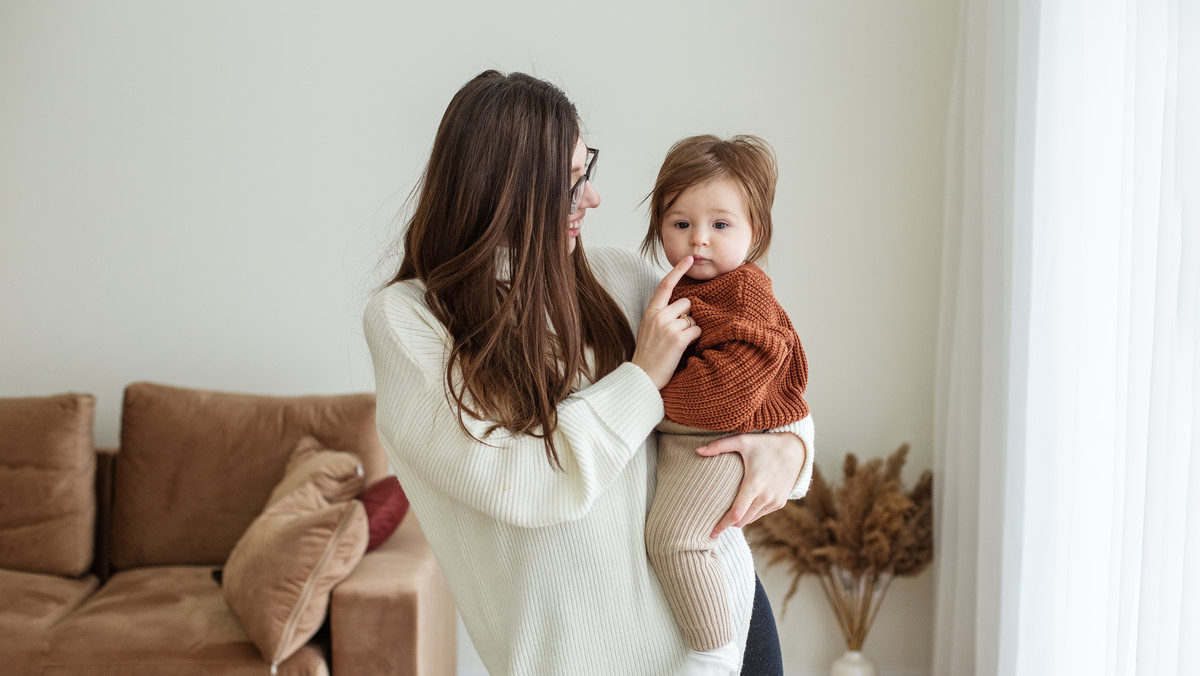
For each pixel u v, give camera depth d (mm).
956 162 3045
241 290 3441
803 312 3391
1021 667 2459
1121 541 1996
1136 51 1961
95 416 3471
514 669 1271
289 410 3148
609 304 1393
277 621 2389
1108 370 2184
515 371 1257
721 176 1384
